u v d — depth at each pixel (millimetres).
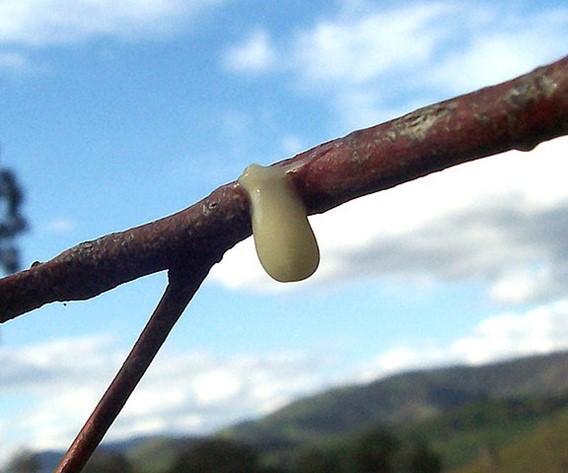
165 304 95
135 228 94
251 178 87
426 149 78
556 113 71
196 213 91
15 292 94
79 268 92
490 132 74
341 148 83
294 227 85
